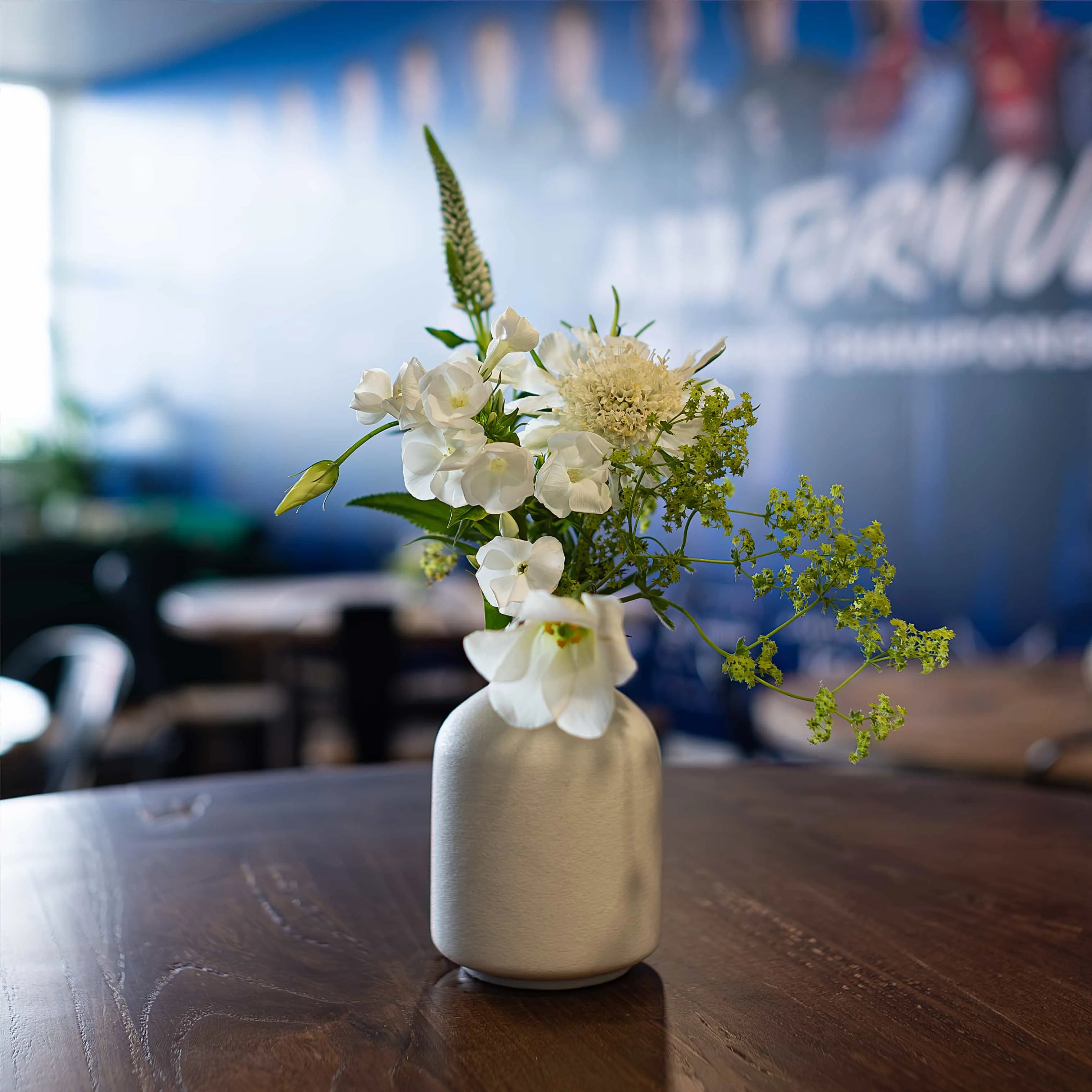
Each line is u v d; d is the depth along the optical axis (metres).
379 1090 0.73
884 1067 0.77
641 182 5.83
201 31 8.05
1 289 8.95
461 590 4.17
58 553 6.05
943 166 4.88
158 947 0.97
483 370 0.83
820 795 1.49
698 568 5.35
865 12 5.01
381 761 3.38
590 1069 0.76
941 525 4.98
